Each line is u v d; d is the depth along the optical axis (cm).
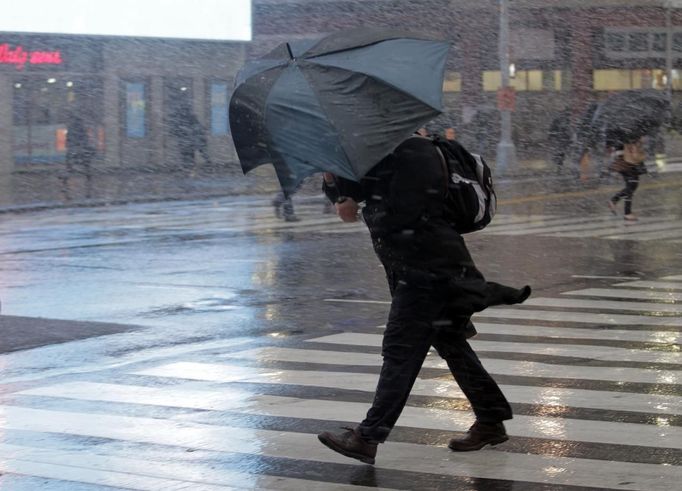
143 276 1778
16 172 4366
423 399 962
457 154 756
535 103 5588
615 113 3925
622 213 2830
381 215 739
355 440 750
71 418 912
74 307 1481
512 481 732
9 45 4266
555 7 5659
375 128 704
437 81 730
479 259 1950
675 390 995
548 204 3120
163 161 4725
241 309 1466
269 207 3164
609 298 1534
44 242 2298
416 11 5588
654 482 727
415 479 740
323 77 720
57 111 4456
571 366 1100
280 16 5619
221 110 4950
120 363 1136
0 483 737
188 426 884
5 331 1313
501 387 1009
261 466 773
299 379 1055
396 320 750
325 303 1512
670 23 5578
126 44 4597
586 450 802
